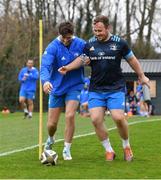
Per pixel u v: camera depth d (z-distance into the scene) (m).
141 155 15.03
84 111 37.38
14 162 13.73
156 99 60.94
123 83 13.88
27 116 35.56
